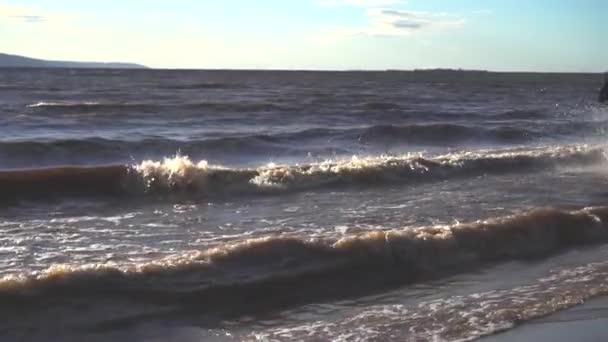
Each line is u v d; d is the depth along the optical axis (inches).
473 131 1025.5
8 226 376.5
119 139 782.5
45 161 698.8
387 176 582.9
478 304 272.4
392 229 374.0
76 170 491.5
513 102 1980.8
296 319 252.1
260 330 240.2
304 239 317.1
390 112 1368.1
